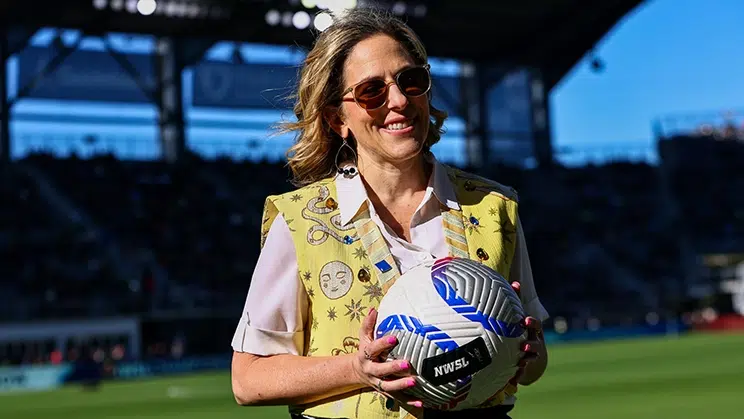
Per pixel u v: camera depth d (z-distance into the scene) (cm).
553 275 4481
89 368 2956
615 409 1443
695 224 4841
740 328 4384
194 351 3328
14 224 3766
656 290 4497
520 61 4506
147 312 3356
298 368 274
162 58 3922
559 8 4034
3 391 2780
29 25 3647
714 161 5088
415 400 264
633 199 4919
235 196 4259
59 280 3562
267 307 288
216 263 3900
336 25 302
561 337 3956
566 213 4769
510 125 4547
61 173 4053
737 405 1428
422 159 311
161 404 1956
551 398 1670
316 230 289
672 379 1978
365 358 261
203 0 3612
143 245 3866
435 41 4212
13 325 3078
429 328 255
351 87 294
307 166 317
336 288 283
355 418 276
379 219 291
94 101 3788
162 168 4225
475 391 261
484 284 262
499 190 310
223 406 1808
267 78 4016
